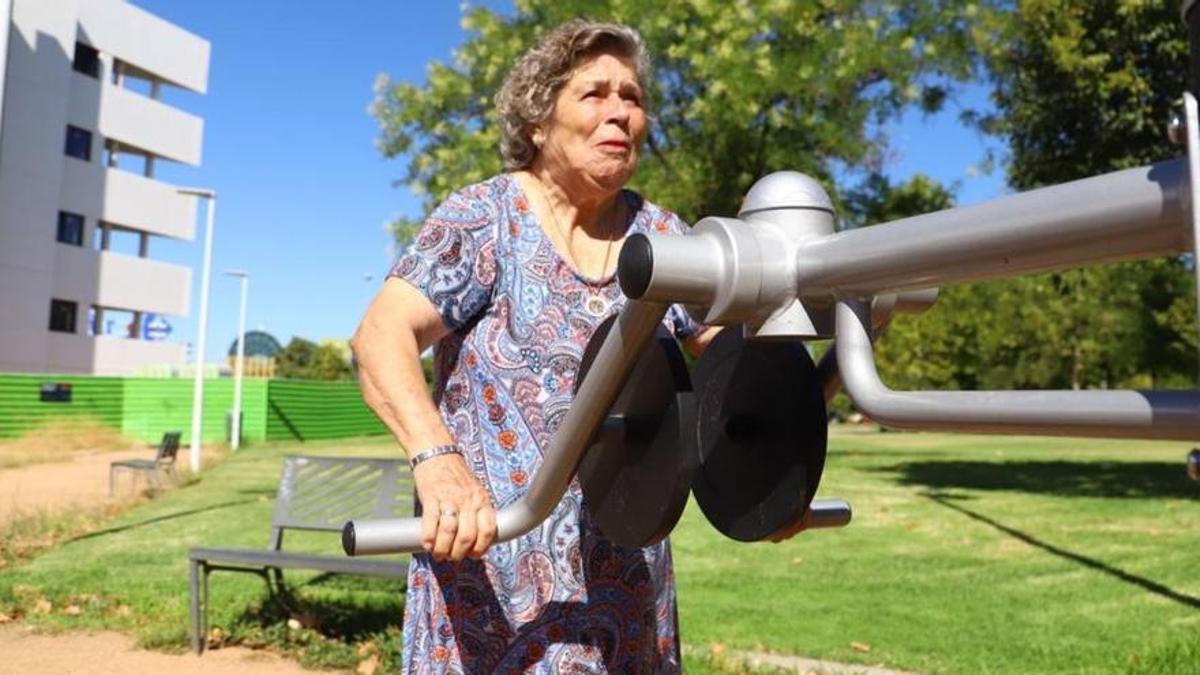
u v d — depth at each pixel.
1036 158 15.63
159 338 39.47
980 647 4.95
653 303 0.89
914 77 16.95
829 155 18.09
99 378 27.50
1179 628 5.27
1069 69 14.48
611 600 1.61
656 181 17.34
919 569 7.21
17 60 33.41
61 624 5.44
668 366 1.10
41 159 34.34
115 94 37.81
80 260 36.31
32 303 34.19
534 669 1.58
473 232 1.65
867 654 4.80
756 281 0.85
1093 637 5.13
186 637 5.07
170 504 11.65
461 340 1.68
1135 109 14.49
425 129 18.64
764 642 5.03
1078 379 38.31
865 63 16.36
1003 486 13.46
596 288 1.69
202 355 17.27
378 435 35.31
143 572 6.91
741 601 6.09
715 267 0.86
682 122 17.91
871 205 18.69
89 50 37.06
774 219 0.88
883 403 0.80
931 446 25.38
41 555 7.77
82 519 9.86
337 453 22.69
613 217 1.80
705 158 17.52
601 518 1.23
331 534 9.02
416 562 1.70
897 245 0.76
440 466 1.32
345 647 4.90
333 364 51.28
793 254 0.87
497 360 1.64
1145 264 15.87
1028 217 0.67
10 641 5.14
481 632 1.61
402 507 5.48
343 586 6.25
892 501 11.60
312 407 31.36
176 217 40.19
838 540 8.66
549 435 1.62
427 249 1.61
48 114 34.53
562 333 1.65
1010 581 6.70
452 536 1.20
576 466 1.17
